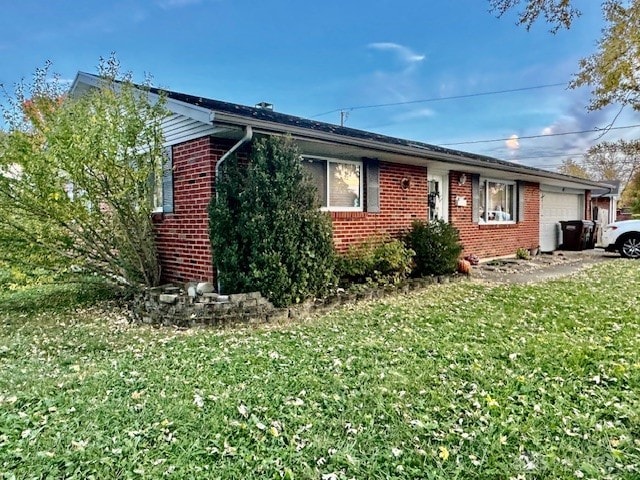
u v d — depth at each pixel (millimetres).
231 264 5902
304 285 6098
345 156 7934
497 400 3117
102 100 6008
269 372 3715
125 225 6355
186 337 4988
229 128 5738
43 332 5406
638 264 11289
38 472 2338
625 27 7023
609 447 2535
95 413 2990
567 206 17109
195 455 2486
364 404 3088
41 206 5875
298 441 2631
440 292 7484
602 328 4957
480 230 11656
